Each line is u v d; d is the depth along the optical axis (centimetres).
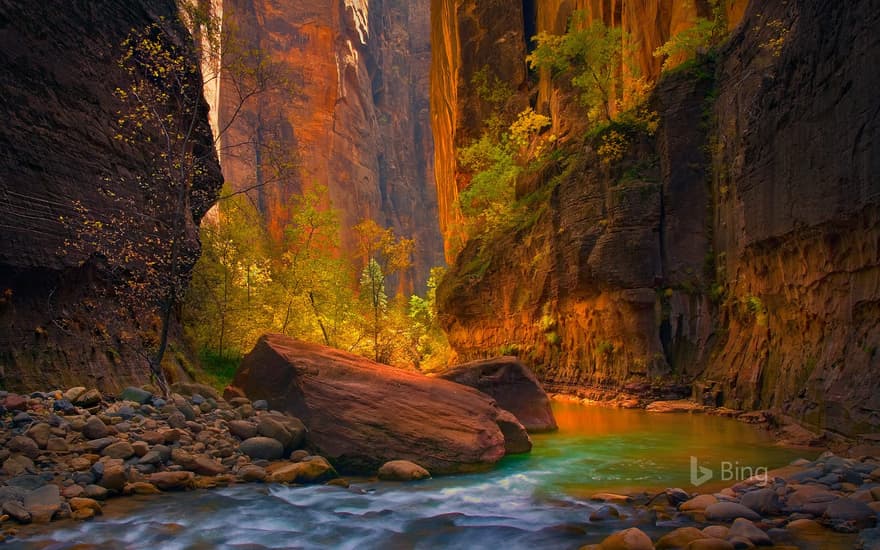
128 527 671
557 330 2883
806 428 1247
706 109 2234
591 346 2583
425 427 1064
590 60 3012
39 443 821
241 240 2723
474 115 4866
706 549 546
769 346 1661
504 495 845
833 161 1195
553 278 2825
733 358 1878
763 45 1819
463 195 3959
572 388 2636
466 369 1612
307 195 3516
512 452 1182
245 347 2247
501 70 4734
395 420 1066
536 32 4800
